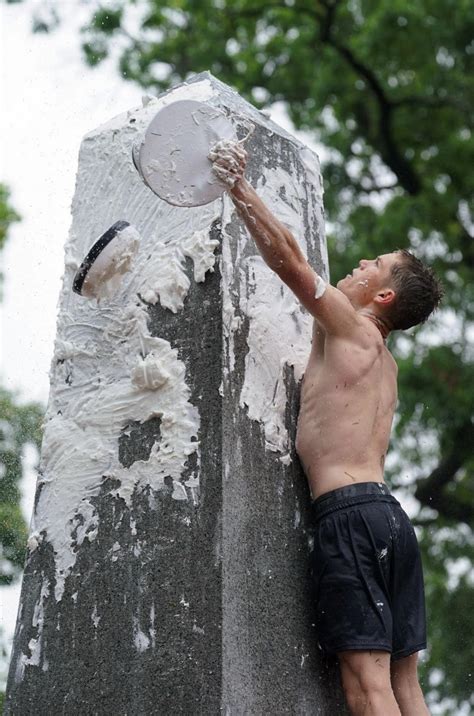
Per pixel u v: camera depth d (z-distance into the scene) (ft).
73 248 21.48
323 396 19.19
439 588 55.77
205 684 17.08
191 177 18.03
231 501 18.13
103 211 21.42
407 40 60.49
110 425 19.57
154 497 18.66
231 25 66.69
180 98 21.56
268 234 18.11
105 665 18.20
